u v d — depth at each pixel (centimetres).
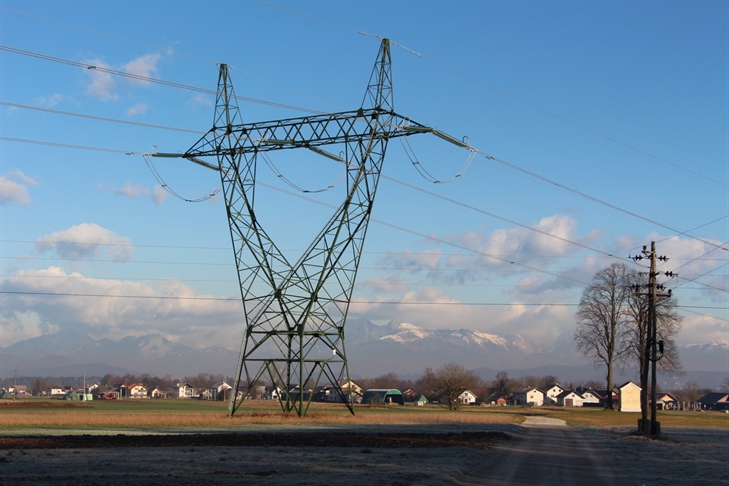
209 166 6738
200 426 6316
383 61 5791
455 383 14412
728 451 4672
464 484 2822
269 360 7031
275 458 3494
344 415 7994
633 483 2923
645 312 10106
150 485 2497
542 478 3064
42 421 6750
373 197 6262
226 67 6481
